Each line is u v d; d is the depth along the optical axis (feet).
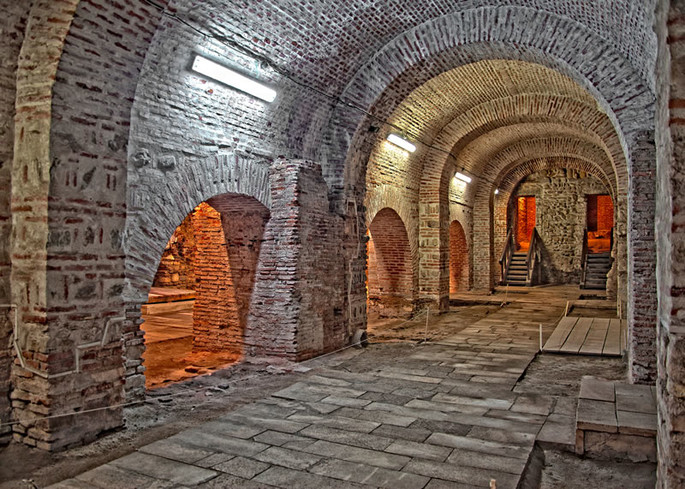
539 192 73.26
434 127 40.24
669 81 9.28
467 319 42.39
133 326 18.33
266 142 24.95
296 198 25.22
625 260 40.86
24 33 14.87
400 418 18.17
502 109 39.65
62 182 14.96
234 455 14.97
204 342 27.89
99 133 15.79
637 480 14.46
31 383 15.16
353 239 29.96
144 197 18.70
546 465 15.37
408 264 43.50
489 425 17.52
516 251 76.07
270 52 22.04
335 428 17.17
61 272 15.03
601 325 37.32
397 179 40.22
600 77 22.63
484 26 24.98
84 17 14.52
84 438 15.62
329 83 26.50
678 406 9.18
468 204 58.44
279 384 22.50
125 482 13.29
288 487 13.11
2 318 15.34
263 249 26.11
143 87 18.45
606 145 38.42
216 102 21.48
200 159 21.03
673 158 9.25
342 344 29.27
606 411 16.76
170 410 18.89
